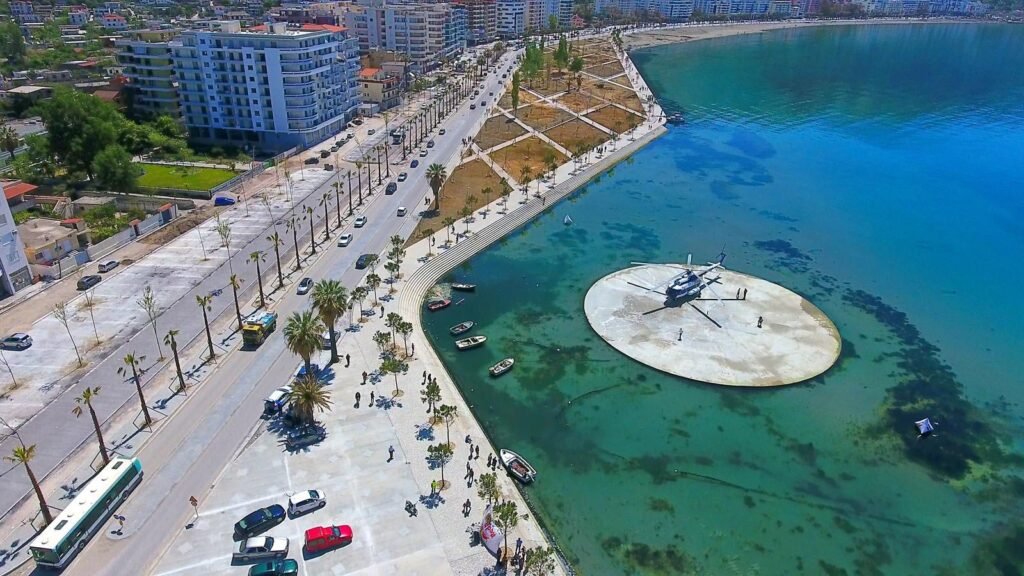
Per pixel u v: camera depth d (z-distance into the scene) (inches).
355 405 3403.1
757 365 4114.2
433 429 3272.6
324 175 6924.2
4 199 4111.7
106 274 4606.3
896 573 2780.5
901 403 3833.7
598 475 3216.0
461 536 2650.1
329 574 2443.4
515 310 4682.6
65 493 2726.4
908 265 5585.6
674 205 6845.5
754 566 2768.2
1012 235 6230.3
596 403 3727.9
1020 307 4936.0
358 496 2815.0
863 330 4569.4
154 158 7229.3
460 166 7465.6
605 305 4768.7
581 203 6860.2
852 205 6929.1
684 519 2984.7
